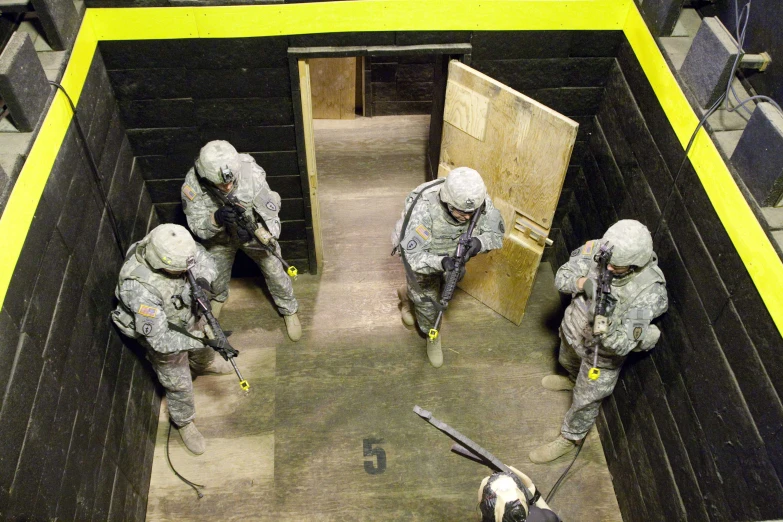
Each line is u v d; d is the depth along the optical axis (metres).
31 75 2.67
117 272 3.60
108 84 3.64
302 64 3.73
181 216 4.46
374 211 5.43
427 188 3.72
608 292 3.11
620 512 3.84
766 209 2.53
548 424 4.19
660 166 3.32
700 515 2.98
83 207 3.17
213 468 3.94
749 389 2.59
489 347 4.55
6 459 2.29
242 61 3.67
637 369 3.61
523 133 3.74
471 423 4.17
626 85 3.71
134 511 3.57
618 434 3.86
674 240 3.19
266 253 4.05
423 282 4.00
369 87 6.03
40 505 2.52
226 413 4.17
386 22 3.59
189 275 3.35
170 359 3.51
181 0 3.38
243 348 4.49
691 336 3.02
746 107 2.94
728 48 2.74
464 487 3.90
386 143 6.04
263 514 3.77
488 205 3.76
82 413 2.98
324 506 3.80
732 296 2.70
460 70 3.78
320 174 5.73
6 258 2.35
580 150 4.41
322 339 4.56
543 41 3.76
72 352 2.93
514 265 4.35
